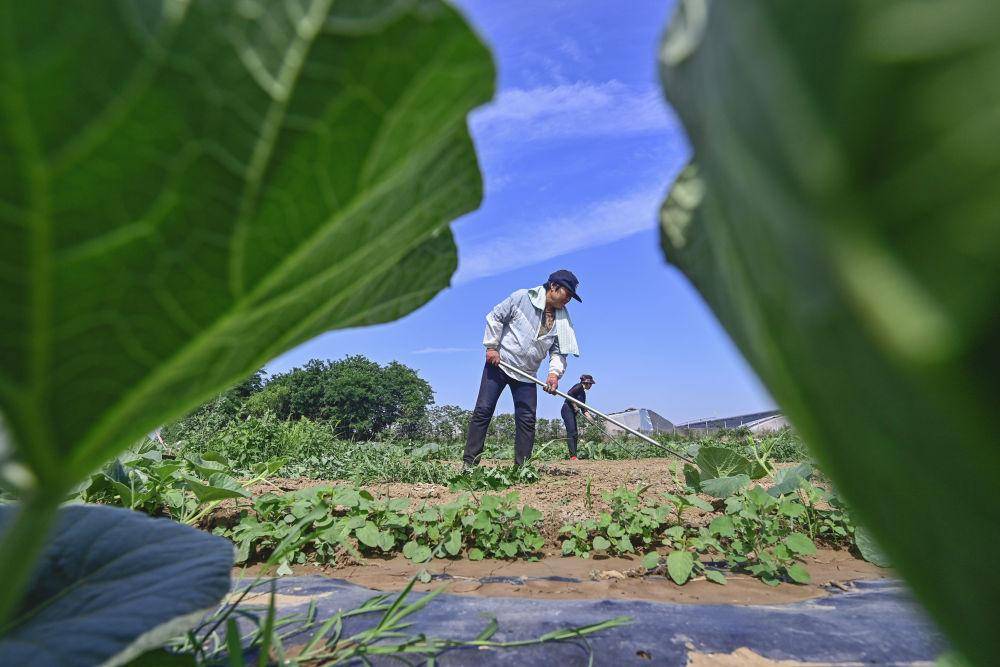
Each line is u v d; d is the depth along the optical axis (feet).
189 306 1.82
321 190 1.77
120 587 3.13
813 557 11.97
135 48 1.45
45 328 1.70
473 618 6.15
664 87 1.38
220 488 12.25
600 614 6.23
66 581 3.21
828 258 0.75
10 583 1.92
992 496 0.72
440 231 3.08
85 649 2.63
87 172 1.52
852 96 0.71
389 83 1.66
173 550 3.44
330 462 33.65
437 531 13.10
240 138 1.60
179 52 1.49
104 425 1.95
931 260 0.67
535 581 10.16
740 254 1.09
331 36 1.59
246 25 1.53
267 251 1.82
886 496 0.91
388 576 10.78
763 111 0.86
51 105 1.42
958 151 0.64
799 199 0.79
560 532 13.50
